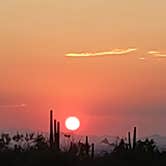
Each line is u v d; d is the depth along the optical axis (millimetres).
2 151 86000
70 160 84375
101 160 89062
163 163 88625
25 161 83750
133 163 88625
